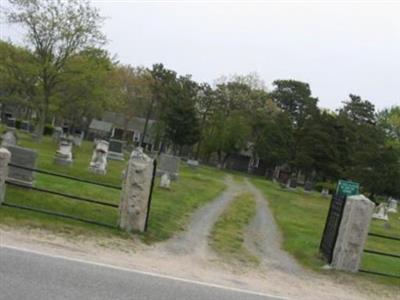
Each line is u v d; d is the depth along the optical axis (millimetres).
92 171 24453
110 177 23719
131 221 11430
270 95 91312
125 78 79250
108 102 49312
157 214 15062
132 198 11430
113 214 13086
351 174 53469
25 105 61906
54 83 43656
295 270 10883
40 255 7816
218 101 81312
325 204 41406
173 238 11984
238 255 11578
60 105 47625
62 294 6195
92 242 9727
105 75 46125
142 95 81625
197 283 7988
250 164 85625
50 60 42875
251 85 82938
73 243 9320
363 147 68062
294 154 71688
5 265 6949
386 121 93438
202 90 81625
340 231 11695
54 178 18141
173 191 23953
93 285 6797
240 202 27406
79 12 43156
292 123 84688
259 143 76250
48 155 30234
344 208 11789
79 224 11141
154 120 90000
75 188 16656
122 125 92938
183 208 18391
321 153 63000
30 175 14453
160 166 31172
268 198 36031
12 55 43094
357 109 92188
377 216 34844
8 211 10953
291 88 96312
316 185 62156
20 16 41906
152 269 8430
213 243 12602
